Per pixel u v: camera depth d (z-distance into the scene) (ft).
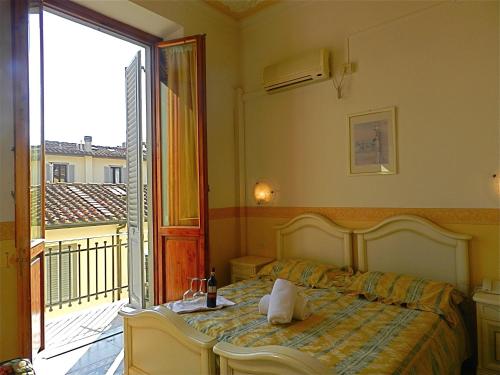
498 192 7.80
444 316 6.94
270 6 11.82
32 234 8.36
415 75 9.01
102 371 8.06
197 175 10.59
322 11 10.85
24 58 7.46
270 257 12.10
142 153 11.88
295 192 11.44
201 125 10.16
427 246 8.66
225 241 12.36
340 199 10.37
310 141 11.07
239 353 4.91
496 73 7.87
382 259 9.40
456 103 8.39
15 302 7.67
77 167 21.68
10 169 7.72
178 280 10.55
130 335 6.93
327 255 10.49
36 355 8.41
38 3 8.50
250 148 12.69
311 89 11.03
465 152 8.25
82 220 15.28
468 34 8.25
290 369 4.39
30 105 8.00
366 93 9.86
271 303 6.72
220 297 8.12
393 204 9.36
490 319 6.82
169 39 11.47
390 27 9.44
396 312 7.11
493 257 7.84
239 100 12.80
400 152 9.25
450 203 8.45
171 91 10.94
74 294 14.75
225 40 12.60
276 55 12.05
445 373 5.97
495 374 6.73
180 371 5.88
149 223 11.28
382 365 4.85
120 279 15.98
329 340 5.74
